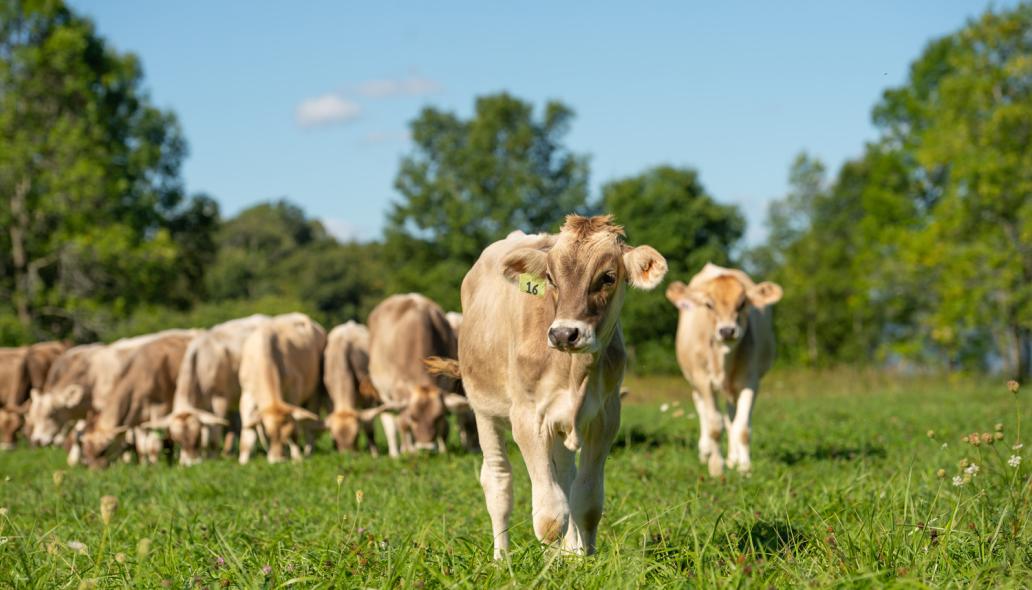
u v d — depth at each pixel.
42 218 41.06
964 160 36.31
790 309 57.16
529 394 5.56
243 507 8.24
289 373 16.14
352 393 16.14
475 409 6.32
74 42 39.59
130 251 40.94
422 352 15.06
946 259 37.03
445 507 7.61
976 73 37.62
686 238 53.66
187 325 35.38
